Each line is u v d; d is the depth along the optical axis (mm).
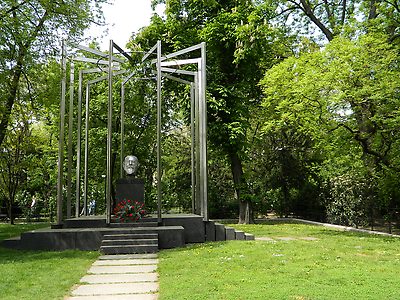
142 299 5496
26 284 6363
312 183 23312
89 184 24188
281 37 22969
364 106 13492
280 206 24469
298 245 10625
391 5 15898
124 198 12633
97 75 21562
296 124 15773
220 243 11273
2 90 11820
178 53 14273
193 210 15875
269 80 15055
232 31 17688
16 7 12234
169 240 11055
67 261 8648
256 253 9180
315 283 6184
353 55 12773
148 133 23469
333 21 21016
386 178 14648
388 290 5707
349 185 16984
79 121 15039
